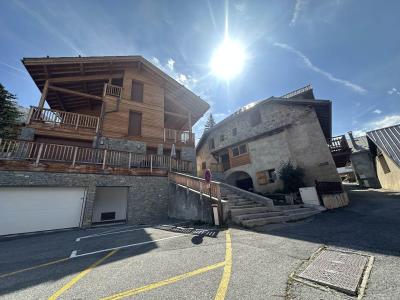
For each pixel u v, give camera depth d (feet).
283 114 55.72
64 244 22.13
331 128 59.82
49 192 31.81
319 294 9.03
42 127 40.34
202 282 10.82
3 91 57.36
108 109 49.62
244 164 61.21
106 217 42.42
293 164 49.83
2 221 28.07
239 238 19.25
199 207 30.55
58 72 47.91
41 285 11.75
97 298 9.90
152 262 14.44
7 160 29.63
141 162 44.91
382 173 66.80
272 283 10.25
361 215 26.76
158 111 57.67
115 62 52.19
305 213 30.12
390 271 10.45
